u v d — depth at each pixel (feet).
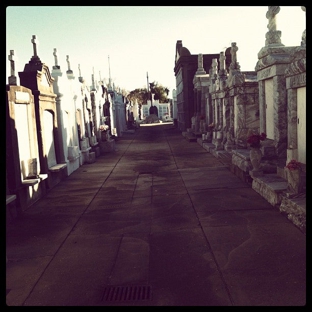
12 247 20.85
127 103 155.63
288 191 24.13
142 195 32.32
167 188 34.55
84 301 14.32
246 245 19.16
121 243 20.61
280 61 32.04
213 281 15.39
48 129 39.34
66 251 19.85
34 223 25.49
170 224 23.54
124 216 26.07
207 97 75.46
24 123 31.83
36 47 37.09
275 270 16.08
